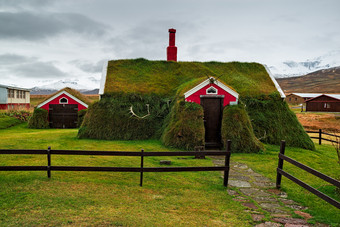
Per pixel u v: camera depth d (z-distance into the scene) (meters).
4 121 23.28
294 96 94.44
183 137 12.84
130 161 9.84
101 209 5.36
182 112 13.41
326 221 5.42
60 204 5.42
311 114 52.28
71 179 7.11
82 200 5.73
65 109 22.28
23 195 5.74
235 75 18.92
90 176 7.57
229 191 7.30
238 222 5.26
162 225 4.88
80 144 12.77
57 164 8.50
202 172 9.05
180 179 8.02
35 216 4.81
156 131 15.33
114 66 18.97
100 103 15.62
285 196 7.06
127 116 15.20
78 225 4.58
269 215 5.70
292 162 6.95
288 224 5.24
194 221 5.18
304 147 15.00
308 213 5.90
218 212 5.73
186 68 19.55
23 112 27.58
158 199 6.23
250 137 13.02
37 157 9.41
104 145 12.88
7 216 4.75
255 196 6.98
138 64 19.55
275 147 14.30
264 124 15.36
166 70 19.33
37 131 19.11
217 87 14.10
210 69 19.69
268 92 16.91
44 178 6.98
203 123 13.32
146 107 15.76
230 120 13.31
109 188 6.67
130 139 14.77
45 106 22.16
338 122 38.91
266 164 10.62
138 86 17.03
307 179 8.77
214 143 14.04
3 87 37.69
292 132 15.48
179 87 16.81
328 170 10.24
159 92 16.80
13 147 11.12
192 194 6.78
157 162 10.09
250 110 15.80
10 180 6.67
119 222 4.81
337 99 59.28
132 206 5.68
